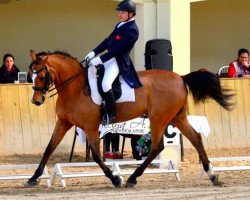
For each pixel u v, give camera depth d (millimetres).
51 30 20500
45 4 20406
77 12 20609
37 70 12906
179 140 15789
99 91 13055
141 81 13398
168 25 18688
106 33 20688
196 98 13734
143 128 15430
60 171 13312
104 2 20625
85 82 13094
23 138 17078
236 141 18375
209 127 16812
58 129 13281
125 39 13008
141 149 15711
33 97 12961
